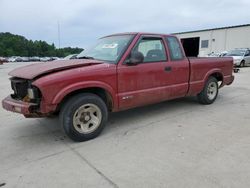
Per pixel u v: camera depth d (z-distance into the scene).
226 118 4.98
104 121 4.11
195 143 3.73
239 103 6.30
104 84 3.96
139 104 4.59
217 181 2.70
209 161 3.15
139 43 4.50
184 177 2.80
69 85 3.60
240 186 2.60
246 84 9.72
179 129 4.36
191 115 5.23
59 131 4.42
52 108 3.53
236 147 3.54
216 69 6.09
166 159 3.24
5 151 3.61
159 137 4.01
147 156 3.34
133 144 3.76
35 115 3.71
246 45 29.80
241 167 2.98
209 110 5.62
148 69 4.53
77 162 3.23
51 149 3.66
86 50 5.16
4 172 3.02
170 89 5.00
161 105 6.10
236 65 19.20
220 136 3.98
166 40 4.99
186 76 5.32
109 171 2.98
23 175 2.94
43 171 3.02
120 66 4.16
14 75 3.88
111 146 3.71
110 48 4.58
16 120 5.10
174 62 5.04
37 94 3.54
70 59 4.52
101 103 4.01
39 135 4.23
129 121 4.89
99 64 4.03
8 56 87.75
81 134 3.85
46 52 99.50
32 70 3.79
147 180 2.76
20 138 4.11
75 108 3.73
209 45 33.72
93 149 3.62
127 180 2.78
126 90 4.29
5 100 3.99
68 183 2.75
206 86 5.91
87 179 2.82
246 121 4.75
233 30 30.81
